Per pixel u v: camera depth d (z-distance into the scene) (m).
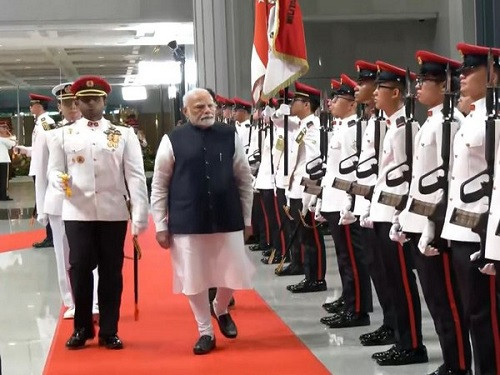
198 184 5.00
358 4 12.37
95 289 5.84
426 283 4.13
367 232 5.02
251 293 6.87
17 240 10.78
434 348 4.96
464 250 3.61
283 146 7.26
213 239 5.05
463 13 10.30
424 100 4.11
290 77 6.34
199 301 5.08
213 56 12.37
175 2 13.37
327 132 6.21
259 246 9.32
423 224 4.05
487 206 3.47
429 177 3.97
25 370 4.82
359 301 5.62
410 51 12.55
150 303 6.61
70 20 13.30
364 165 4.95
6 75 18.59
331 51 12.56
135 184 5.15
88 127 5.15
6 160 15.34
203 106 5.07
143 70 15.18
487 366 3.69
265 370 4.62
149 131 17.92
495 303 3.66
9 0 13.20
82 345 5.27
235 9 12.34
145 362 4.87
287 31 6.34
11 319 6.22
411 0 12.26
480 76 3.58
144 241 10.45
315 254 6.85
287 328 5.61
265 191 8.28
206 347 5.03
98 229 5.15
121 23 13.37
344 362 4.72
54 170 5.14
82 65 18.12
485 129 3.44
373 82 5.05
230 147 5.11
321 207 5.72
